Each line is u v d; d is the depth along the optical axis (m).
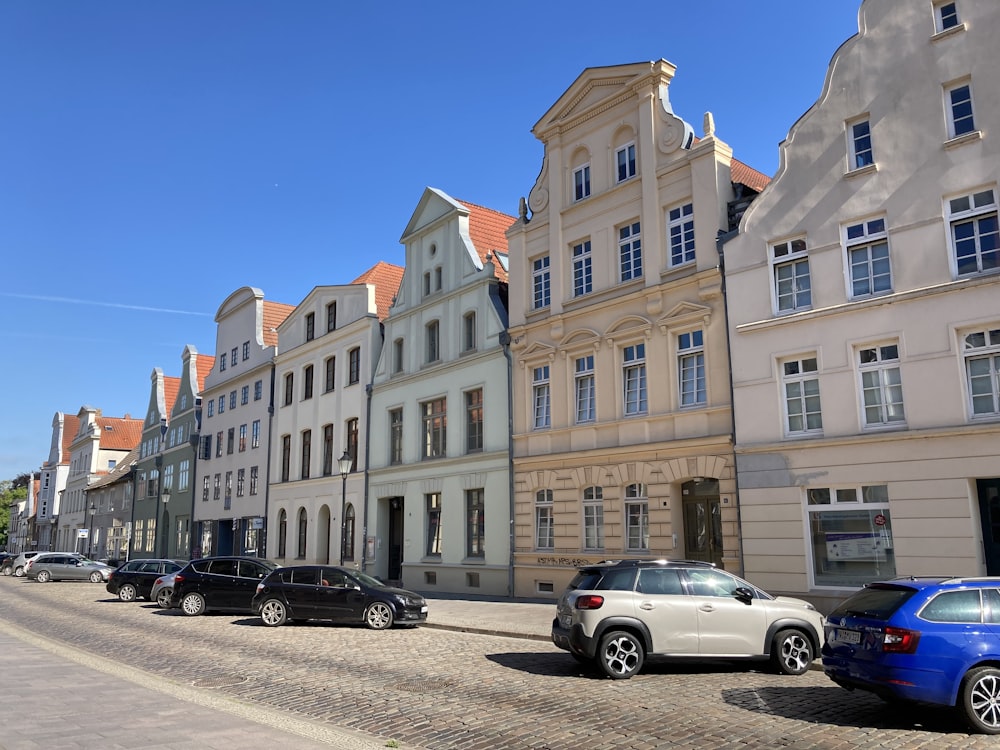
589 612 11.88
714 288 20.66
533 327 26.20
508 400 26.84
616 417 23.00
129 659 14.19
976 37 17.00
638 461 22.20
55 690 10.30
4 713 8.85
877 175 18.05
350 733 8.52
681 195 22.14
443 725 8.88
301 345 41.22
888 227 17.73
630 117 24.12
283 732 8.14
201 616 22.61
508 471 26.52
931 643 8.53
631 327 22.89
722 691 10.70
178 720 8.57
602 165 24.86
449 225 31.48
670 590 12.12
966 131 17.05
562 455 24.38
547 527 25.06
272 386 44.12
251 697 10.66
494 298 28.66
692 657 11.84
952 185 16.89
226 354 50.75
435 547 29.97
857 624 9.16
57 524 97.19
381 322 35.72
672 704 9.84
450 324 30.47
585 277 25.06
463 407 29.16
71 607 25.73
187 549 52.12
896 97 18.00
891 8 18.34
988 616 8.76
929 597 8.85
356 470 35.09
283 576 20.17
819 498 18.09
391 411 33.62
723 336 20.48
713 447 20.36
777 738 8.19
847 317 18.02
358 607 19.19
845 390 17.88
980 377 16.19
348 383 36.97
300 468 40.34
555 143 26.39
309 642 16.48
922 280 17.08
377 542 33.06
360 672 12.49
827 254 18.62
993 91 16.62
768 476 18.83
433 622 19.30
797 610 12.36
